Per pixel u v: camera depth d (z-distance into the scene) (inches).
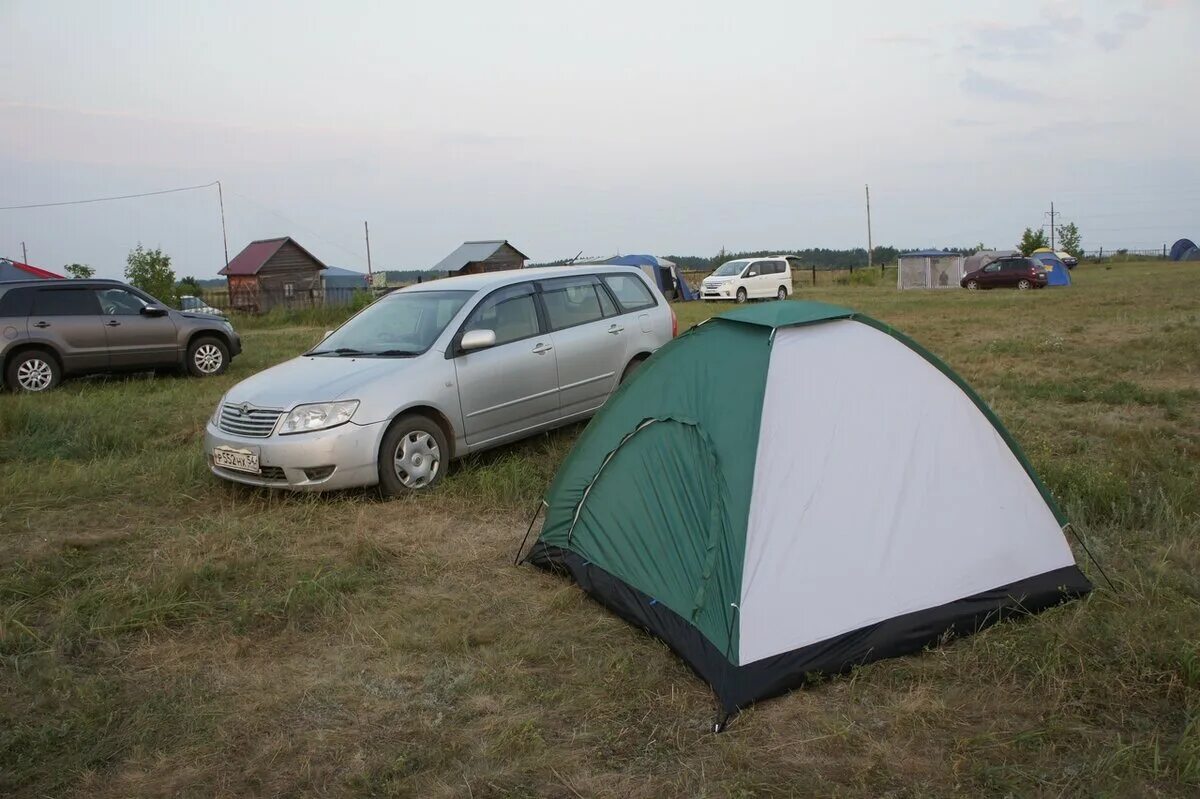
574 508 188.2
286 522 229.0
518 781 118.3
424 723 132.4
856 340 166.9
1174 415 323.9
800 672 138.0
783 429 152.6
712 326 177.8
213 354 520.7
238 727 133.6
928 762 119.6
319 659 156.2
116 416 362.0
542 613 172.7
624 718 133.6
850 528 150.3
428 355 260.4
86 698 141.3
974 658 145.0
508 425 279.4
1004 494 165.2
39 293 466.0
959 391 169.9
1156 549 185.5
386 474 245.4
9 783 118.9
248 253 1622.8
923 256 1536.7
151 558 204.4
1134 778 113.1
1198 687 132.7
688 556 155.1
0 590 183.0
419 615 172.4
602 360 308.2
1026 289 1325.0
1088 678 136.9
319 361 272.2
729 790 113.9
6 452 309.7
